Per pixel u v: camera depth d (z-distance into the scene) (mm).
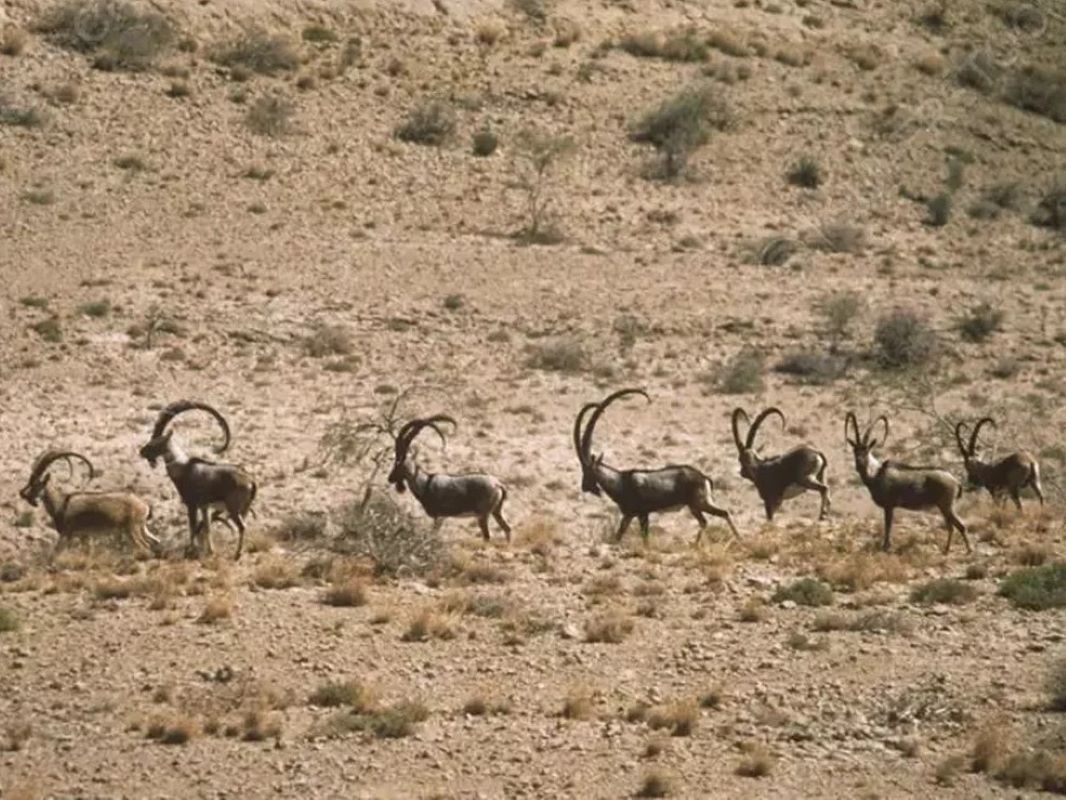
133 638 77625
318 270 160375
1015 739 69125
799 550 94812
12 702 71312
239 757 66812
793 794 64688
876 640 79312
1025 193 199375
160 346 142750
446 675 74688
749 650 77875
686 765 66875
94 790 64250
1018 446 133625
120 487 110500
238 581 86062
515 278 163125
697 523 105125
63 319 145000
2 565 90188
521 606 82562
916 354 153500
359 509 95750
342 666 75125
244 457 119250
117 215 166375
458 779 65500
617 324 155500
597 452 124625
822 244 179875
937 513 107625
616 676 75000
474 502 94562
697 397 142000
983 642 79312
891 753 68312
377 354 145875
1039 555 92062
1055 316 168250
